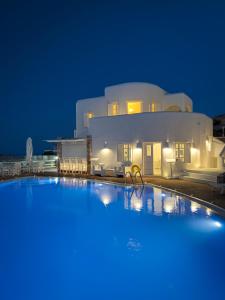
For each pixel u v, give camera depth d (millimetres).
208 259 6562
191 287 5309
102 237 8016
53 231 8594
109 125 21672
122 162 20266
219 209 9633
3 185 18016
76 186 17594
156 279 5641
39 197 14180
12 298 4961
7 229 8820
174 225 9008
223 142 26031
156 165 21812
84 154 23875
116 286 5359
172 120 19781
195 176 17859
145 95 23578
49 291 5207
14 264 6301
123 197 13695
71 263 6344
